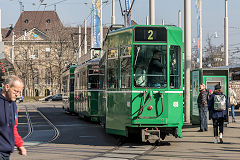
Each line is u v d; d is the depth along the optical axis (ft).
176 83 41.47
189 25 65.46
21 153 17.81
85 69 74.33
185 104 67.26
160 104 40.70
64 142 45.11
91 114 70.64
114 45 44.78
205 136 48.85
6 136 16.94
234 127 59.16
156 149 38.09
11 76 17.30
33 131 59.47
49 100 228.63
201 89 54.65
